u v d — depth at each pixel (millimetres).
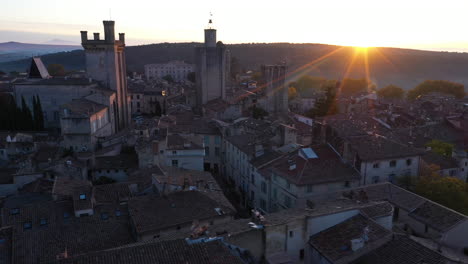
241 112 132625
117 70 121875
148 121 105875
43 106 115188
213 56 148875
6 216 52750
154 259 31953
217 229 39969
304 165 59938
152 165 72812
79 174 74188
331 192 57406
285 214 43125
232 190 86375
